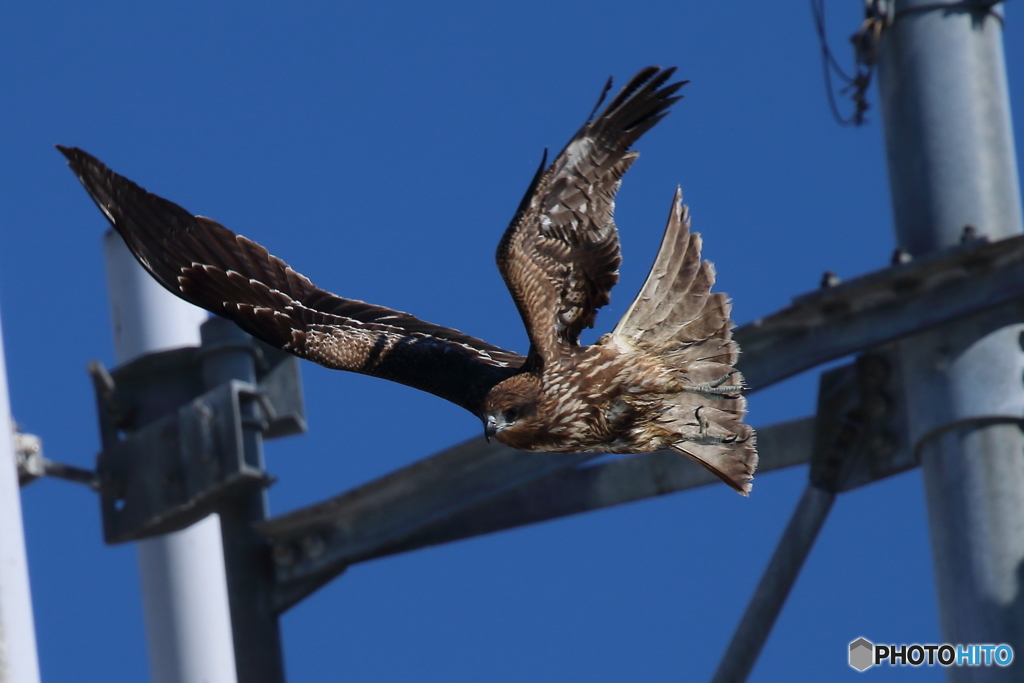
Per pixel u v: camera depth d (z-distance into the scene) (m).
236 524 18.72
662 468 17.92
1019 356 16.42
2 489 14.77
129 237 14.69
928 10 17.30
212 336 19.17
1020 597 15.98
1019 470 16.25
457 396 14.14
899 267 16.45
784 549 17.09
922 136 17.08
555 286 13.54
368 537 18.19
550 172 13.15
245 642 18.41
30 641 14.45
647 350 13.71
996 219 16.81
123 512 19.17
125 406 19.47
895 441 17.00
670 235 13.59
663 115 13.05
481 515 18.30
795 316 16.80
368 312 14.75
